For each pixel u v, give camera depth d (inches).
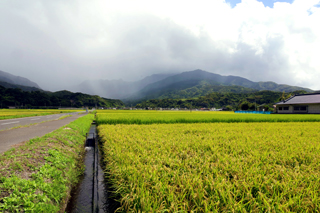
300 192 123.6
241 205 108.3
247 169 159.6
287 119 909.2
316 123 739.4
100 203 153.3
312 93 2001.7
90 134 535.8
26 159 169.5
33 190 124.6
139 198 118.8
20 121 717.3
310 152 236.4
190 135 363.3
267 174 152.3
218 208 105.4
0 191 109.7
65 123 649.6
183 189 126.2
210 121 839.7
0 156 172.1
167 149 242.2
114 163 193.5
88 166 262.5
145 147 255.4
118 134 383.2
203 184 135.6
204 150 245.0
